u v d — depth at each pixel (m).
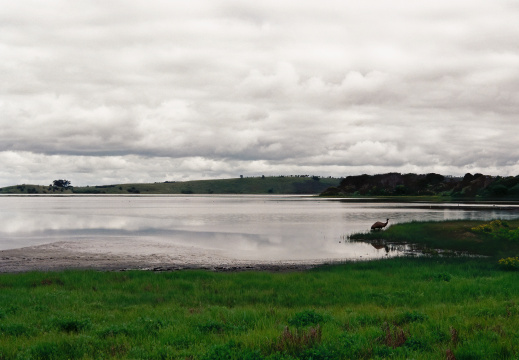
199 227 58.16
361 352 9.27
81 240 43.62
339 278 22.03
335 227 56.69
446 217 65.75
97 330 11.56
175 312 14.41
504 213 73.00
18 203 169.75
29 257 32.53
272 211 99.31
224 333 11.25
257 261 30.59
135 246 38.69
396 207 108.62
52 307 15.47
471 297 16.67
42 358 9.51
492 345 9.45
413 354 9.05
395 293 17.83
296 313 13.04
